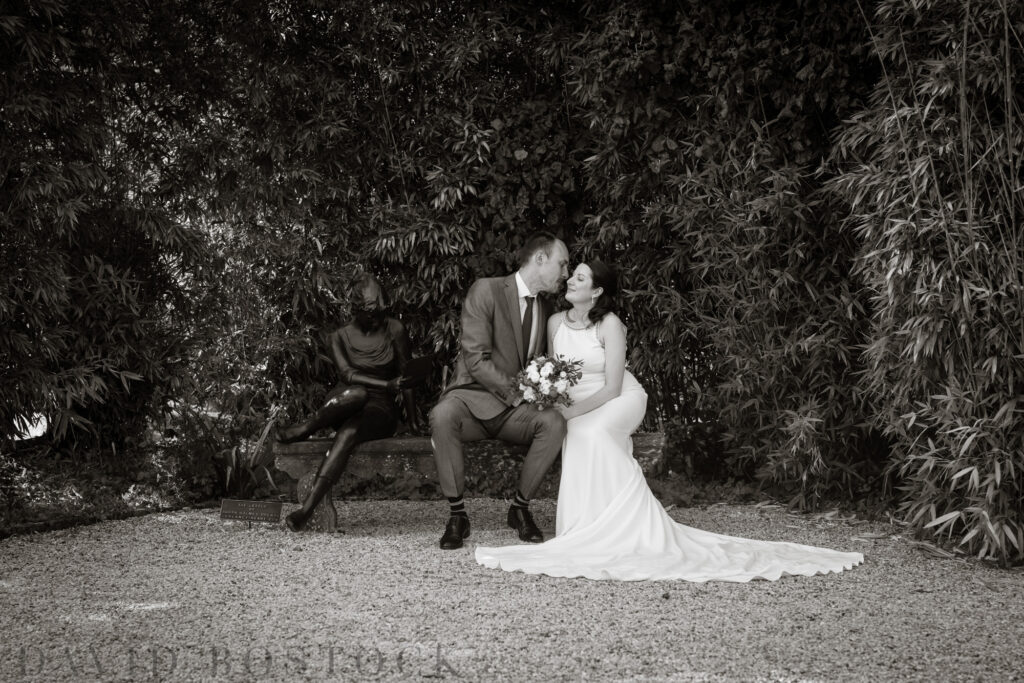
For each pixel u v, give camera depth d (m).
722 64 5.23
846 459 5.34
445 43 5.99
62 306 5.21
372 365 4.98
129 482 5.54
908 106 4.32
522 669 2.75
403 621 3.21
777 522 4.96
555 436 4.38
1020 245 4.01
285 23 5.95
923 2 4.10
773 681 2.66
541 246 4.55
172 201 5.96
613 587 3.63
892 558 4.17
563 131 5.98
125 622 3.22
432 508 5.33
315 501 4.66
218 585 3.69
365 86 6.15
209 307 6.04
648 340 6.00
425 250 6.02
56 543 4.44
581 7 5.91
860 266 4.71
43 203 4.89
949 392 4.16
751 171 5.30
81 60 5.20
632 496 4.23
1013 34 3.97
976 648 2.95
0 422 5.08
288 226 6.12
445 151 6.11
